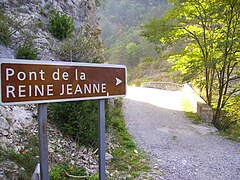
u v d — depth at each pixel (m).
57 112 5.51
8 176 3.41
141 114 11.91
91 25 12.37
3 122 4.63
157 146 7.43
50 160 4.46
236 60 10.25
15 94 2.09
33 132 4.96
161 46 11.45
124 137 7.75
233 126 12.21
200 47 11.02
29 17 8.53
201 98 13.48
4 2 8.23
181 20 10.94
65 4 11.04
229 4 9.66
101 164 2.72
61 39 8.79
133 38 52.16
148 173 5.18
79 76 2.49
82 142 5.53
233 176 5.22
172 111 12.91
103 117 2.73
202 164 5.91
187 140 8.22
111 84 2.76
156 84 26.14
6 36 6.76
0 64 2.02
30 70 2.17
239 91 12.87
